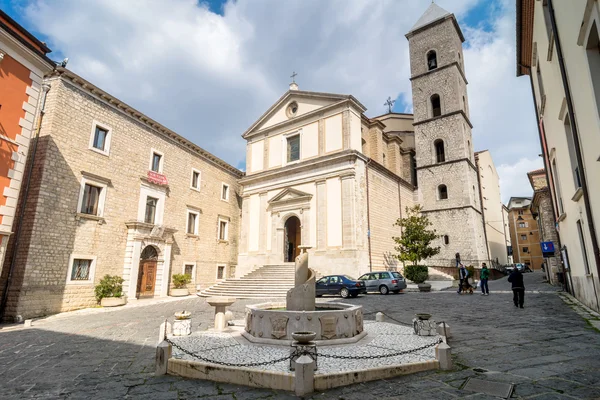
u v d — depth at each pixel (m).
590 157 7.48
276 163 28.45
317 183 25.17
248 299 19.02
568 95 8.30
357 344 7.52
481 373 5.47
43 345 8.76
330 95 26.12
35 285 14.97
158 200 22.69
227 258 29.08
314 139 26.53
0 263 12.00
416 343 7.58
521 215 60.56
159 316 13.62
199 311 14.57
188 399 4.85
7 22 12.42
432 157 33.34
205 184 27.39
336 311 7.79
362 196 24.31
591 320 9.15
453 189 31.55
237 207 31.16
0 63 12.23
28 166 15.95
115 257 19.14
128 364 6.73
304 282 8.92
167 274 22.19
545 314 10.75
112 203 19.28
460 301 15.41
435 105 35.88
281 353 6.80
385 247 26.48
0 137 12.12
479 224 32.69
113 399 4.89
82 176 17.67
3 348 8.52
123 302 17.84
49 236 15.80
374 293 20.84
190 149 26.02
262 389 5.21
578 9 6.77
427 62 35.84
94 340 9.16
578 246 11.22
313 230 24.69
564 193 11.93
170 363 6.12
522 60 16.03
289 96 28.73
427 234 24.59
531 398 4.39
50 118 16.47
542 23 10.83
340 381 5.23
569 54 7.85
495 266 36.16
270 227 27.33
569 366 5.58
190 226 25.69
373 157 30.67
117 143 19.98
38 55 13.39
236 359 6.36
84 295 17.12
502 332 8.48
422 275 23.83
